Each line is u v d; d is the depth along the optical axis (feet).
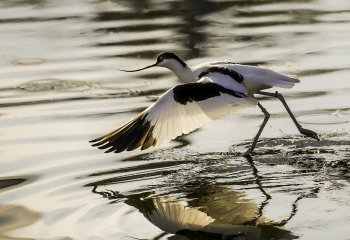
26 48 60.49
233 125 46.26
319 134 44.16
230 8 71.36
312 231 33.30
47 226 34.55
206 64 40.06
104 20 67.77
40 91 51.75
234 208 35.94
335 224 33.86
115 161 41.50
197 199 37.04
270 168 40.37
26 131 45.32
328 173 39.47
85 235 33.55
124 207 36.32
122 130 34.01
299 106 48.34
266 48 58.65
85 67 56.03
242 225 34.17
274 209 35.63
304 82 51.80
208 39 61.46
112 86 52.34
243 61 55.52
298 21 66.08
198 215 35.37
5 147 43.16
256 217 34.88
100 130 45.09
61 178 39.42
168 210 35.94
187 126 33.71
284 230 33.53
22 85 52.95
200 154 42.27
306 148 42.65
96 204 36.63
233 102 34.35
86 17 68.85
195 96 34.01
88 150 42.65
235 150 42.70
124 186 38.55
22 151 42.60
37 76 54.54
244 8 71.26
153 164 41.09
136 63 56.29
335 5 71.41
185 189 38.17
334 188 37.65
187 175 39.75
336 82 51.57
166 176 39.68
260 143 43.50
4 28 65.82
